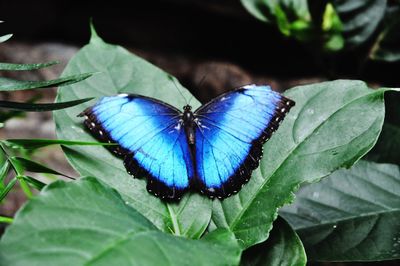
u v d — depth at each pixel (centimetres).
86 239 65
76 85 77
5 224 91
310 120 75
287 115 76
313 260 78
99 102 76
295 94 76
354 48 92
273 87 135
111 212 68
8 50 140
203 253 67
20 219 65
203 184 75
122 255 65
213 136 76
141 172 75
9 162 74
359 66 96
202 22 149
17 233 65
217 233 70
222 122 77
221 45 148
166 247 66
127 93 77
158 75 79
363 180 81
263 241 74
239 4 142
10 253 64
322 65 96
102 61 79
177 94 79
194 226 74
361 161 82
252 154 75
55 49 142
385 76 114
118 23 154
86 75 72
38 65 73
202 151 76
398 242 77
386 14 93
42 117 117
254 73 140
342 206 81
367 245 78
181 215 75
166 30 152
